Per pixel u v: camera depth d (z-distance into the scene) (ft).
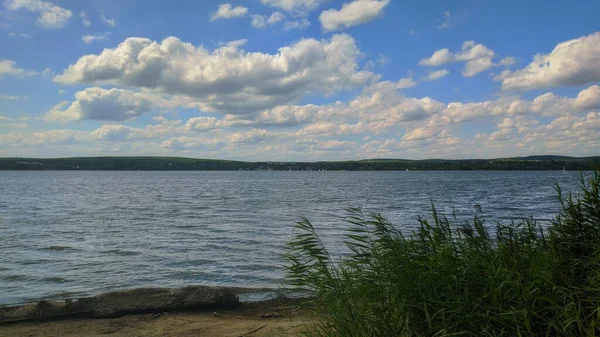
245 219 83.71
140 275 37.19
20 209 108.78
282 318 22.02
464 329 11.03
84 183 306.55
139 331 19.93
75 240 57.11
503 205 108.58
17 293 31.37
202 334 19.29
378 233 14.80
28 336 19.29
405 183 287.48
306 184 286.25
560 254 12.46
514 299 11.10
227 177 490.49
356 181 338.95
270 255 45.78
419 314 11.84
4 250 49.34
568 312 10.29
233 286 33.24
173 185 278.05
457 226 15.35
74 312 22.36
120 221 81.05
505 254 12.97
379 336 11.75
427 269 12.56
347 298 12.85
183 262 42.55
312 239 15.34
